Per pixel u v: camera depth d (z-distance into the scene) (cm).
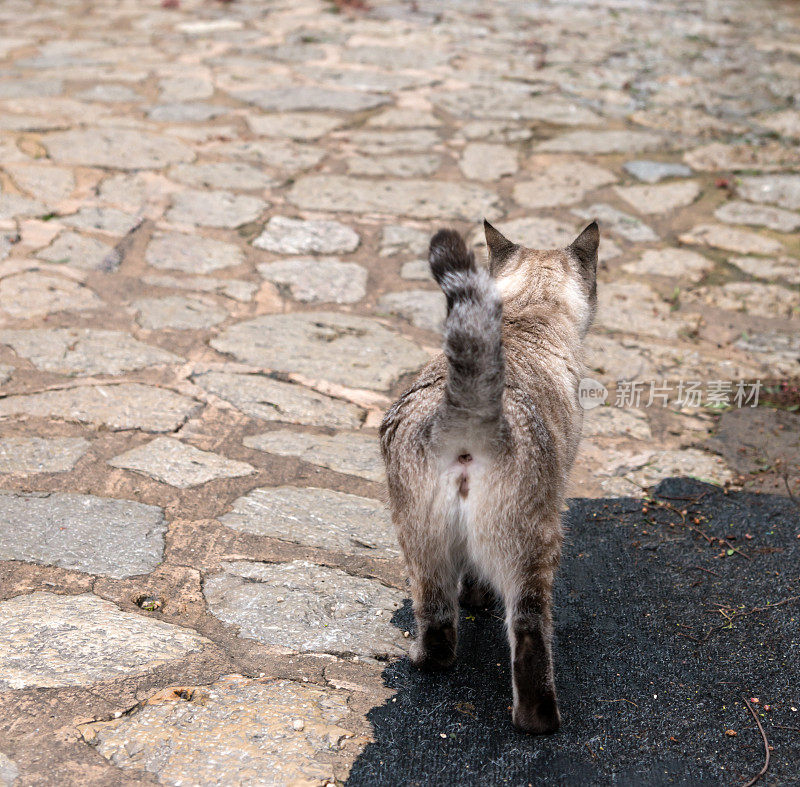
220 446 433
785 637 322
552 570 284
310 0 1269
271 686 289
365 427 461
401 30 1133
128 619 314
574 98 919
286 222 664
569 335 349
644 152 800
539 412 293
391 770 261
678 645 323
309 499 399
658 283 616
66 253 598
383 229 664
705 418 484
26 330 514
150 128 798
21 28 1095
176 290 574
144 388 472
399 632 325
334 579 349
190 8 1217
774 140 834
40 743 258
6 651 292
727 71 1016
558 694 298
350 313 569
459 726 281
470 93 922
